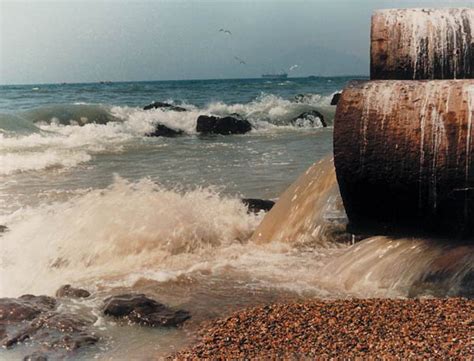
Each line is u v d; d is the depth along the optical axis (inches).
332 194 315.3
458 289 247.0
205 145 762.2
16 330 227.9
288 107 1229.7
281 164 561.0
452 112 261.9
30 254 320.8
